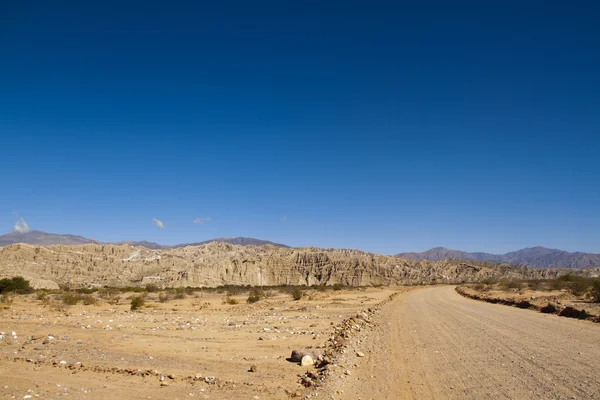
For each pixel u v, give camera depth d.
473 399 9.31
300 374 12.40
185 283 126.44
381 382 11.02
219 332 21.97
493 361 12.95
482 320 24.14
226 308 40.41
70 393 10.40
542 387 9.88
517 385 10.15
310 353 14.60
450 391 10.00
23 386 11.04
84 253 139.12
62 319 28.20
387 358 14.10
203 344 18.09
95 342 18.55
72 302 43.97
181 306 42.69
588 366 11.74
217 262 148.00
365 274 160.50
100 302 46.88
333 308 38.47
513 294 49.12
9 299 47.19
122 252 148.88
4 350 16.44
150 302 49.25
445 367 12.52
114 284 119.81
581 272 154.38
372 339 18.31
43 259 125.25
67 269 124.38
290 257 170.62
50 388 10.84
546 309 28.06
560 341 16.00
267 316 31.30
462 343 16.50
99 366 13.42
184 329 23.22
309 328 23.50
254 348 17.05
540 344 15.47
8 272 88.81
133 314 33.00
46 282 93.31
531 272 172.38
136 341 18.91
